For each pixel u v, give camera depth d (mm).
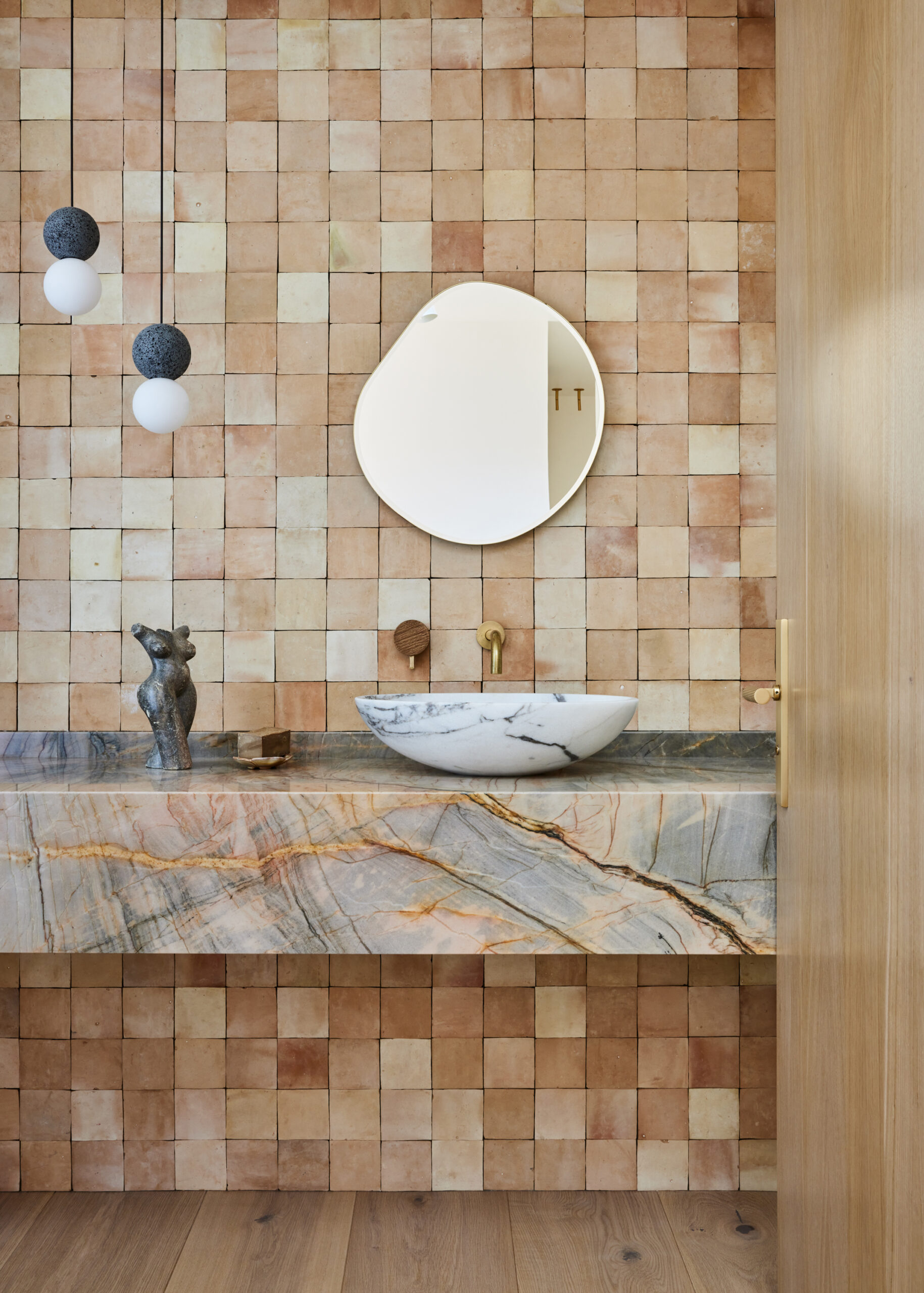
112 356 2178
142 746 2168
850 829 1292
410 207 2184
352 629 2188
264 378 2182
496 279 2188
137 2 2174
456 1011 2141
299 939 1626
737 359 2178
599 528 2186
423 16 2174
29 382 2172
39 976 2141
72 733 2174
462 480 2176
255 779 1828
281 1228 1967
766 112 2176
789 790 1562
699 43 2172
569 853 1624
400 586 2186
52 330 2176
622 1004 2141
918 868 1086
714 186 2172
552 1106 2139
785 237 1599
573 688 2184
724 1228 1971
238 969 2141
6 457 2172
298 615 2186
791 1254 1546
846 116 1313
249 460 2180
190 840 1631
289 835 1628
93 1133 2141
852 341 1295
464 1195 2113
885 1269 1168
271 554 2186
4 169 2170
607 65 2174
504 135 2180
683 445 2182
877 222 1207
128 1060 2143
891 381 1166
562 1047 2141
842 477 1335
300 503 2186
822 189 1411
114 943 1634
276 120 2176
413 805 1624
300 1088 2141
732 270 2176
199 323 2180
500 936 1622
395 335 2188
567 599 2188
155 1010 2141
